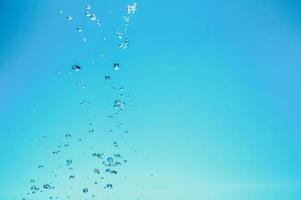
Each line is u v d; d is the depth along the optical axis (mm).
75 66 2473
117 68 2479
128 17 2736
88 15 2486
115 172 2502
